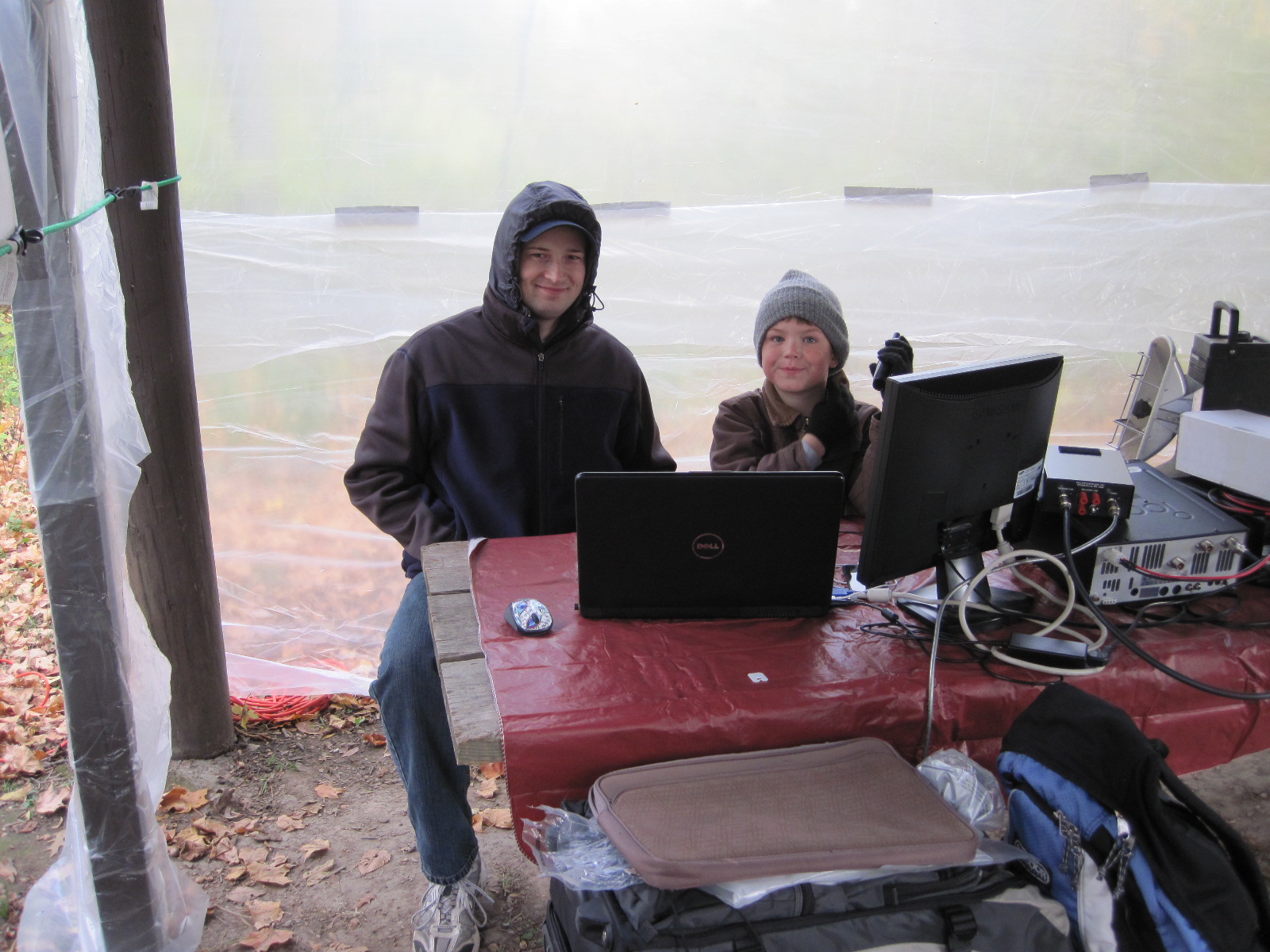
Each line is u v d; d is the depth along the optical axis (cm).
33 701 318
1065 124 319
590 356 231
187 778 277
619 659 162
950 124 314
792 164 311
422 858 200
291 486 310
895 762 148
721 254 315
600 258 310
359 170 288
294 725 307
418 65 284
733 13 295
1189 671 164
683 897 129
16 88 150
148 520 259
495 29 284
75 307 167
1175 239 331
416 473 232
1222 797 278
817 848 130
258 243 288
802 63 302
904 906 134
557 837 139
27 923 194
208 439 301
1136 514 194
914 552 172
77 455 172
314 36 276
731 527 171
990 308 333
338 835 260
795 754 148
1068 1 309
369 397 307
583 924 129
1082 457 198
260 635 316
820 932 130
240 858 248
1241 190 329
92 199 177
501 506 228
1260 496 200
